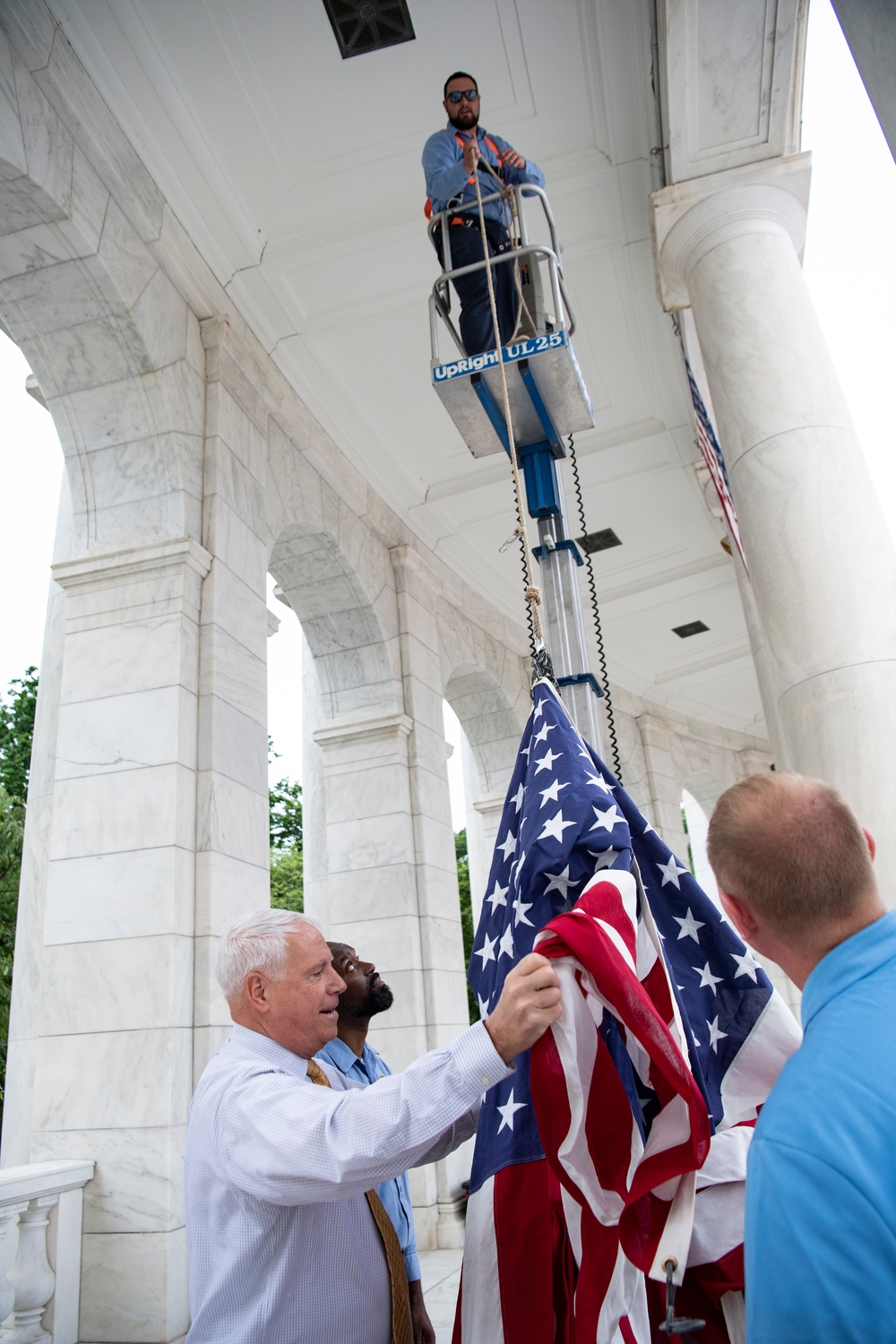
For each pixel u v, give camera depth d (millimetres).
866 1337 1082
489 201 5762
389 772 11469
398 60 7508
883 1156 1174
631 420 12266
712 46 6328
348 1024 4113
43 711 8773
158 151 7828
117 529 7852
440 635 13594
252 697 8133
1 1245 5406
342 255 9016
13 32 6348
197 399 8383
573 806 2420
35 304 7469
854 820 1564
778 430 5734
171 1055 6309
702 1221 2113
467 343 5836
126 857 6871
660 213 6727
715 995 2449
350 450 11477
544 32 7418
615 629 18062
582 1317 1870
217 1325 2289
